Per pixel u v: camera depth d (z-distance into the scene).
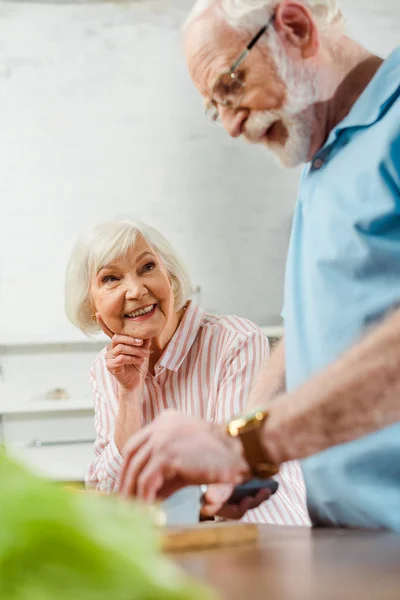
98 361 2.47
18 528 0.40
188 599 0.40
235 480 1.13
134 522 0.43
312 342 1.45
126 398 2.24
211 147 4.82
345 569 0.83
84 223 4.76
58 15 4.79
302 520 2.11
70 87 4.78
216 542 1.10
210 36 1.51
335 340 1.40
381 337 1.05
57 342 4.18
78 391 4.22
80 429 4.15
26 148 4.73
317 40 1.50
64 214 4.74
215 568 0.88
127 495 1.17
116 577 0.40
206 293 4.79
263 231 4.83
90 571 0.40
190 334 2.28
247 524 1.19
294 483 2.16
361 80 1.53
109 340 4.20
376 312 1.37
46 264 4.72
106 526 0.42
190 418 1.17
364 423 1.06
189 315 2.29
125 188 4.79
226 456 1.12
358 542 1.08
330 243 1.43
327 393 1.07
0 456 0.45
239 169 4.83
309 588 0.72
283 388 1.61
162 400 2.28
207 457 1.12
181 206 4.80
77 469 4.11
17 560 0.40
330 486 1.36
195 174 4.81
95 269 2.28
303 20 1.50
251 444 1.11
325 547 1.04
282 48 1.48
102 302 2.27
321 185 1.50
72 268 2.35
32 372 4.20
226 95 1.53
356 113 1.45
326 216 1.45
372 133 1.42
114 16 4.82
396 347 1.04
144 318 2.24
